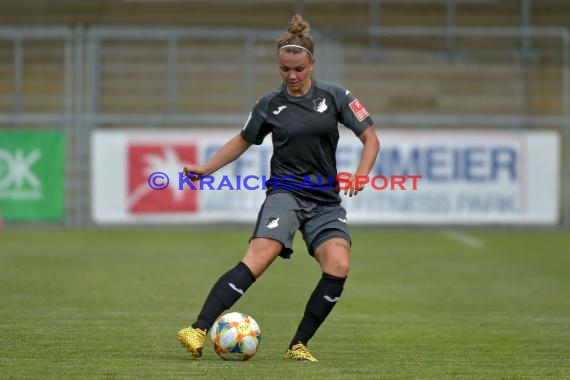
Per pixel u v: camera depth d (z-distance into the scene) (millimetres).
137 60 77125
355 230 69688
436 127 78562
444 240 63031
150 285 40250
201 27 80812
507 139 68562
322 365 22547
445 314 33281
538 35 79688
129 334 27609
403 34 73438
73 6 82312
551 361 23969
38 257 50875
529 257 53438
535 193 68875
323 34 74188
